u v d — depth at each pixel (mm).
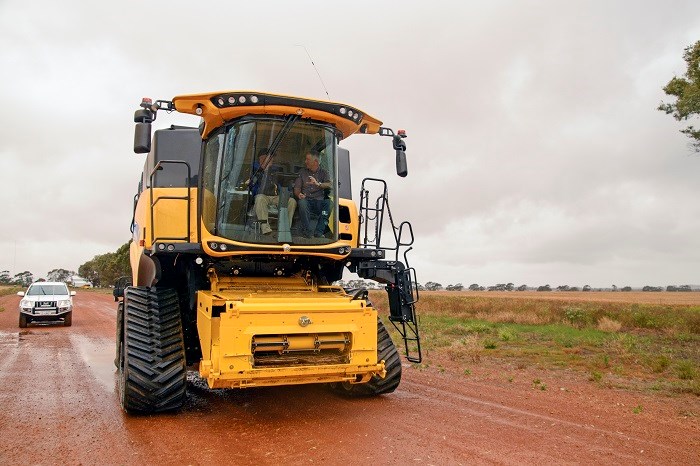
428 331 19094
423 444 5270
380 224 7711
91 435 5609
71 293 21781
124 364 6461
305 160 6844
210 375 5605
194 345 7484
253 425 6023
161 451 5070
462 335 18125
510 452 5039
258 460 4785
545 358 12133
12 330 19078
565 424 6156
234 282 6879
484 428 5910
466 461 4762
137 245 9008
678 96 16969
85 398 7500
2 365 10750
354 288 8102
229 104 6359
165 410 6398
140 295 7246
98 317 25578
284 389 8164
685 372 9664
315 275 7527
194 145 8031
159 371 6355
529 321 23859
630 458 4918
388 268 7695
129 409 6270
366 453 4973
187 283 7527
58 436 5566
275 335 5863
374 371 6230
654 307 34156
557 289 179625
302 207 6789
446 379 9250
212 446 5223
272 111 6520
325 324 6043
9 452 5031
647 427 6082
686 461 4852
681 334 18391
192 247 6566
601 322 21266
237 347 5641
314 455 4918
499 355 12602
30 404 7094
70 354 12562
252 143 6562
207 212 6793
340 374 6098
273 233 6633
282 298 6121
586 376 9750
